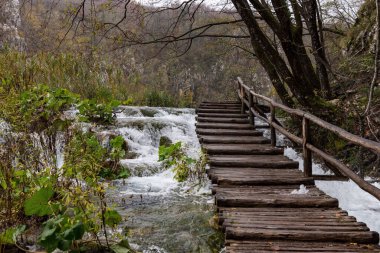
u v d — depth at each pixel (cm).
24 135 492
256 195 476
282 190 502
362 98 785
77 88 1100
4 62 964
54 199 356
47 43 929
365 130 727
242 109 1069
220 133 856
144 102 1320
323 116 817
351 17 1119
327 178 540
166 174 655
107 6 848
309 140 545
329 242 357
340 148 779
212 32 1683
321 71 885
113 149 689
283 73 869
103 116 874
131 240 375
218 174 561
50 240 292
